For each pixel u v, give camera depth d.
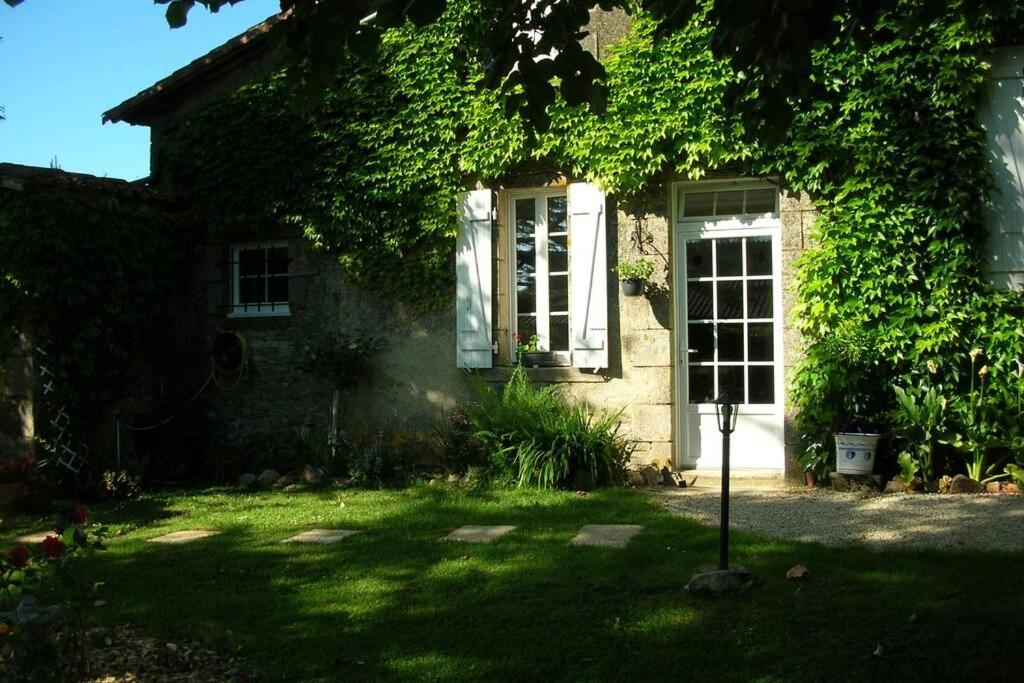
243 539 6.46
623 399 8.74
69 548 4.04
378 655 4.11
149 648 4.29
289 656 4.13
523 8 4.39
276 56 10.08
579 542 5.95
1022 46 7.82
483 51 4.50
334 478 9.09
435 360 9.41
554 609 4.62
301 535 6.50
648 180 8.66
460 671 3.90
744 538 5.88
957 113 7.80
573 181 8.99
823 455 7.92
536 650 4.09
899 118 7.89
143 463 9.21
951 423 7.70
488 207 9.19
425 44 9.27
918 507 6.71
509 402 8.57
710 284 8.80
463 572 5.34
